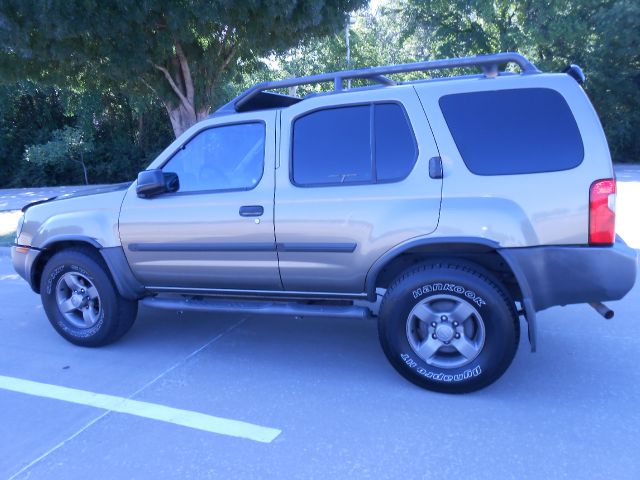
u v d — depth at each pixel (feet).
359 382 12.88
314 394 12.32
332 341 15.58
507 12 77.10
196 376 13.47
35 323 17.97
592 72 76.18
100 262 15.05
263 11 29.30
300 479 9.23
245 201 13.15
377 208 12.07
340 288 12.89
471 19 78.89
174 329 16.93
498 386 12.39
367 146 12.38
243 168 13.51
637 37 73.05
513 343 11.51
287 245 12.88
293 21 30.32
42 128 84.74
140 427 11.10
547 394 11.94
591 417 10.91
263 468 9.57
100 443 10.55
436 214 11.65
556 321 16.47
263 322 17.33
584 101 11.16
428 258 12.41
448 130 11.75
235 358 14.55
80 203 15.07
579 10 76.07
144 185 13.47
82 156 80.79
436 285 11.66
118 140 85.40
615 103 79.51
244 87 75.82
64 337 15.69
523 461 9.50
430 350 12.01
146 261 14.35
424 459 9.67
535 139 11.30
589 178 10.97
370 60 91.91
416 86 12.19
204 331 16.67
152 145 89.30
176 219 13.78
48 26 26.71
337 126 12.67
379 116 12.35
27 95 83.05
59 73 35.58
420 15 79.51
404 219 11.84
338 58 86.94
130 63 31.04
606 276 11.12
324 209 12.47
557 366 13.34
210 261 13.73
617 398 11.66
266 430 10.82
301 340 15.72
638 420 10.74
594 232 11.02
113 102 84.28
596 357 13.79
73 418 11.55
